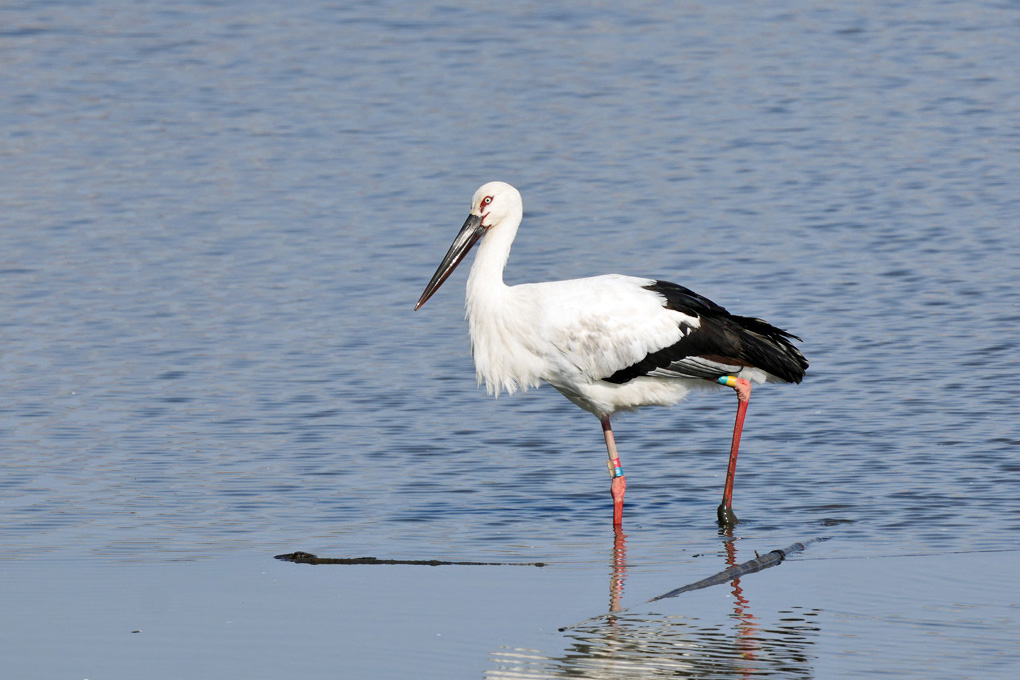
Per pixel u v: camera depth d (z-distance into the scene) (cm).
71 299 1991
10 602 1002
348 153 2794
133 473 1351
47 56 3581
